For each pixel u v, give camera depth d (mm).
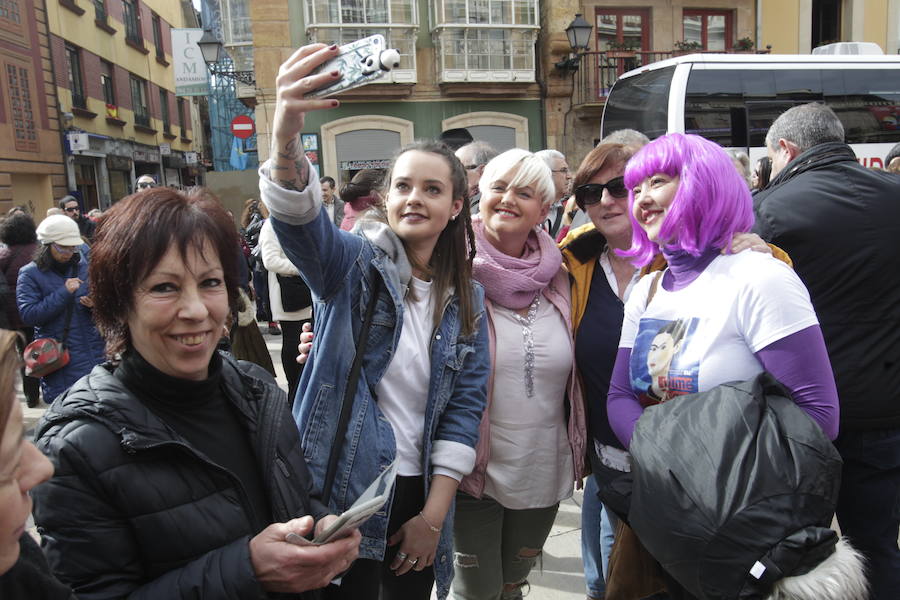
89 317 4102
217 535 1268
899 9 15164
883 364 2287
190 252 1293
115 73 21969
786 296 1620
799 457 1434
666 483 1497
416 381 1946
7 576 947
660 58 14828
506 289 2254
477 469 2248
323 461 1782
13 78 15742
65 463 1163
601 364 2307
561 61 14633
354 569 1816
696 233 1719
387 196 2014
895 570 2303
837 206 2330
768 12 14914
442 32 14195
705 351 1691
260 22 13461
